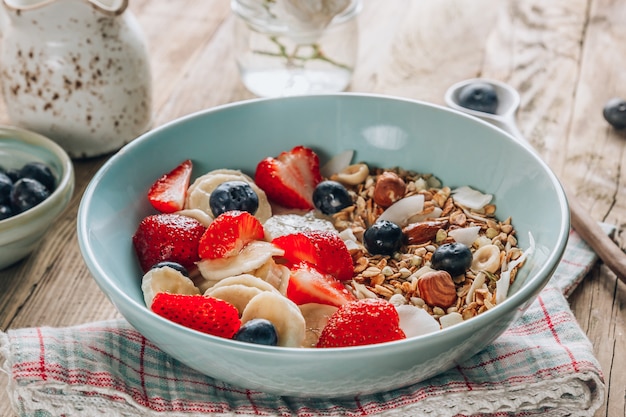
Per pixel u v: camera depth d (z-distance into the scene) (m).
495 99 0.65
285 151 0.57
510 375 0.47
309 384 0.43
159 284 0.49
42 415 0.46
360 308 0.46
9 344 0.47
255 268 0.50
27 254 0.56
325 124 0.57
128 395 0.46
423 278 0.49
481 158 0.54
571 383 0.46
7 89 0.63
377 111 0.56
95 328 0.50
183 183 0.54
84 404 0.46
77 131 0.63
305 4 0.64
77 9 0.60
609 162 0.63
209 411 0.46
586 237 0.55
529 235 0.51
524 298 0.44
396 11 0.79
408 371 0.43
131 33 0.63
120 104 0.63
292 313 0.47
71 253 0.57
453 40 0.75
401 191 0.55
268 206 0.55
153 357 0.49
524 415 0.47
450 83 0.71
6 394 0.49
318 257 0.50
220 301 0.46
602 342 0.51
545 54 0.74
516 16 0.78
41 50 0.61
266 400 0.47
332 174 0.57
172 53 0.74
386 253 0.52
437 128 0.55
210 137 0.56
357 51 0.68
